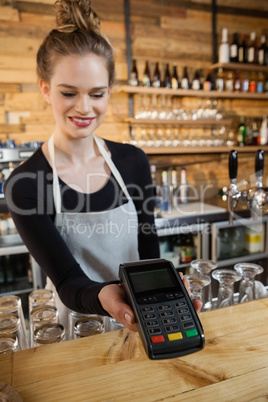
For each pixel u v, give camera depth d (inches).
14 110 105.7
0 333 27.7
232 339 26.3
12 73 104.0
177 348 20.9
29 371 23.2
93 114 34.2
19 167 39.3
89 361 24.2
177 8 118.6
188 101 122.6
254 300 32.6
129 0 113.0
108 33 111.7
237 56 123.2
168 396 20.8
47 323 29.4
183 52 121.4
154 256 46.9
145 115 112.9
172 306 22.7
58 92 32.8
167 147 110.1
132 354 24.9
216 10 123.4
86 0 34.0
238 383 21.7
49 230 36.0
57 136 40.9
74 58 31.4
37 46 105.1
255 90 127.1
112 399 20.6
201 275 35.8
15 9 101.7
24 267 96.7
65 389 21.5
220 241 109.0
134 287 23.6
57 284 32.6
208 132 125.7
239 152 129.6
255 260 110.3
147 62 115.2
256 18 129.7
